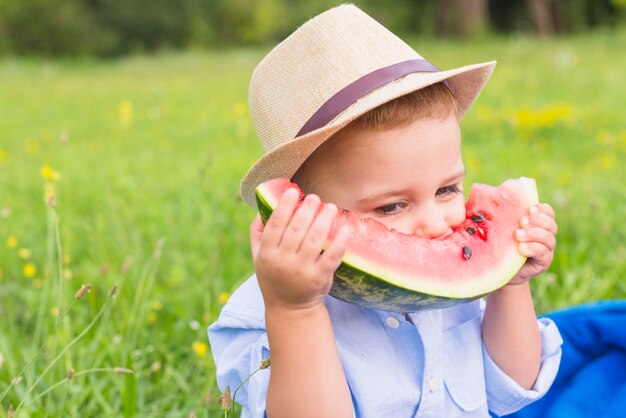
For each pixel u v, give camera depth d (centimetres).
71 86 1712
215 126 974
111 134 969
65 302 367
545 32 2800
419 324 217
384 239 190
